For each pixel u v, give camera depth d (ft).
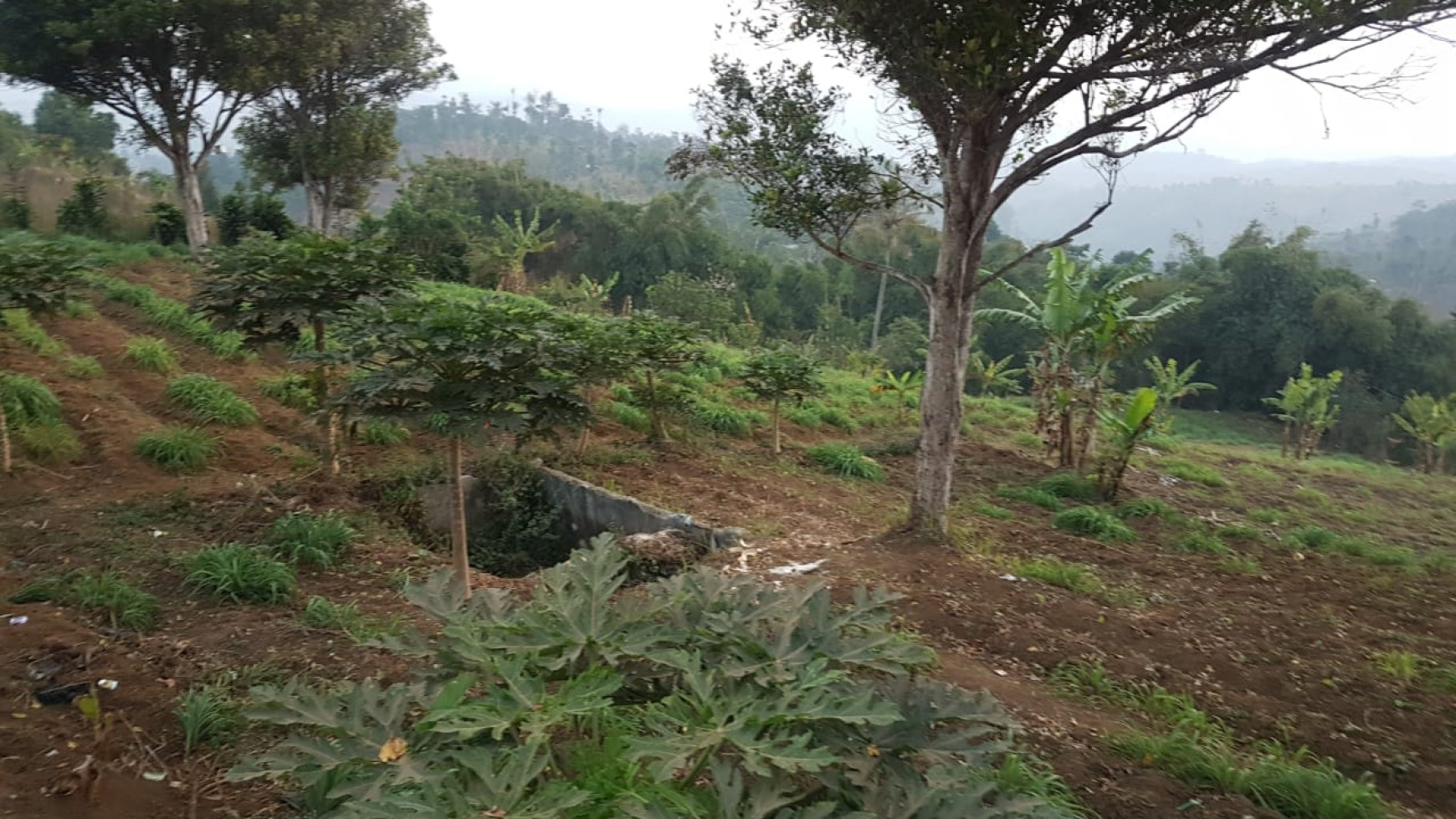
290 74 62.95
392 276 24.25
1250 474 54.39
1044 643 19.85
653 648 10.24
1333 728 17.16
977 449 50.14
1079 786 13.53
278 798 11.27
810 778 8.89
